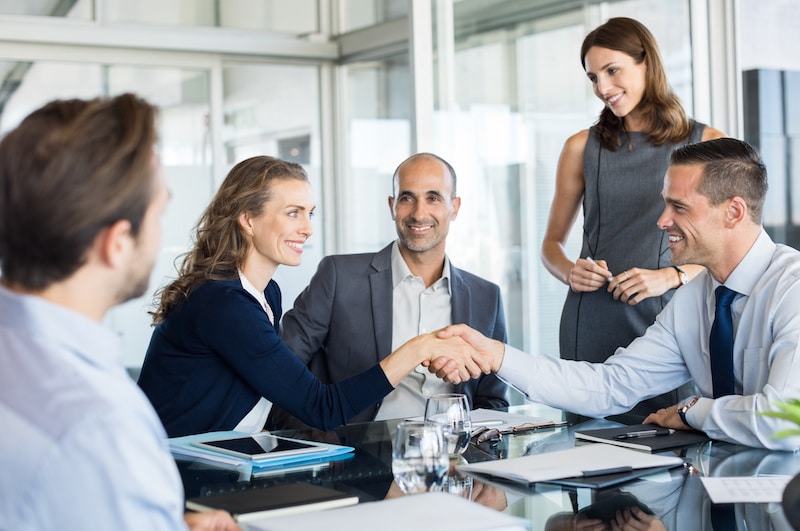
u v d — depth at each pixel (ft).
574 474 5.42
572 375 7.77
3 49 17.80
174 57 19.33
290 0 20.45
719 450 6.22
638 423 7.39
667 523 4.48
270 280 8.64
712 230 7.13
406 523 4.15
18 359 3.07
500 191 13.58
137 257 3.36
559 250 10.52
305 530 4.07
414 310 9.56
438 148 13.24
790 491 4.23
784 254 7.13
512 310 13.58
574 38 13.96
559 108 13.91
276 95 20.56
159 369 7.83
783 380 6.48
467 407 6.06
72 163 3.16
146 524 3.07
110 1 18.47
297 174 8.11
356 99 20.66
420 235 9.40
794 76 15.26
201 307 7.63
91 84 18.61
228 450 6.09
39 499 2.88
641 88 9.60
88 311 3.32
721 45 14.80
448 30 13.26
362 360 9.44
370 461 5.98
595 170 10.03
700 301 7.72
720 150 7.11
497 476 5.51
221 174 19.90
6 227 3.18
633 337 9.72
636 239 9.77
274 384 7.51
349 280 9.59
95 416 2.94
